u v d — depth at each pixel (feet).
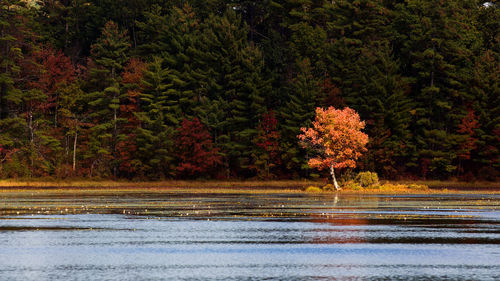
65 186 456.45
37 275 104.99
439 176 527.81
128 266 113.19
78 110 569.23
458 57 537.24
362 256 123.65
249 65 546.26
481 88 521.24
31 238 147.95
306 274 106.32
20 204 248.73
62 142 554.05
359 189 388.98
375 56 546.26
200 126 514.68
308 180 511.81
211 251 129.70
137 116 531.50
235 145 527.40
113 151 546.26
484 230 161.99
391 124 514.27
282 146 520.01
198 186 470.39
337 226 171.42
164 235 153.17
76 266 113.19
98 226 171.53
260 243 140.15
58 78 563.48
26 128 534.37
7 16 543.80
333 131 376.68
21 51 568.41
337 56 560.61
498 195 334.85
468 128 508.53
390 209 225.76
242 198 298.76
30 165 517.96
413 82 544.21
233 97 562.25
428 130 537.24
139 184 483.92
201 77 560.61
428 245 136.98
